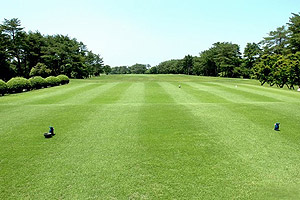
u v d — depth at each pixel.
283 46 48.34
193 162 5.31
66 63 52.84
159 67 126.81
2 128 7.77
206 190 4.22
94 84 24.92
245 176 4.70
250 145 6.29
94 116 9.26
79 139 6.75
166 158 5.52
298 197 4.02
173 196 4.04
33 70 44.81
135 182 4.48
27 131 7.46
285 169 4.98
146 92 18.03
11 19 42.12
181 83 26.06
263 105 11.15
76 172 4.86
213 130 7.52
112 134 7.18
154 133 7.26
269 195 4.08
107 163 5.26
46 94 16.98
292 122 8.35
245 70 63.72
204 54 82.69
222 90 19.14
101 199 3.97
